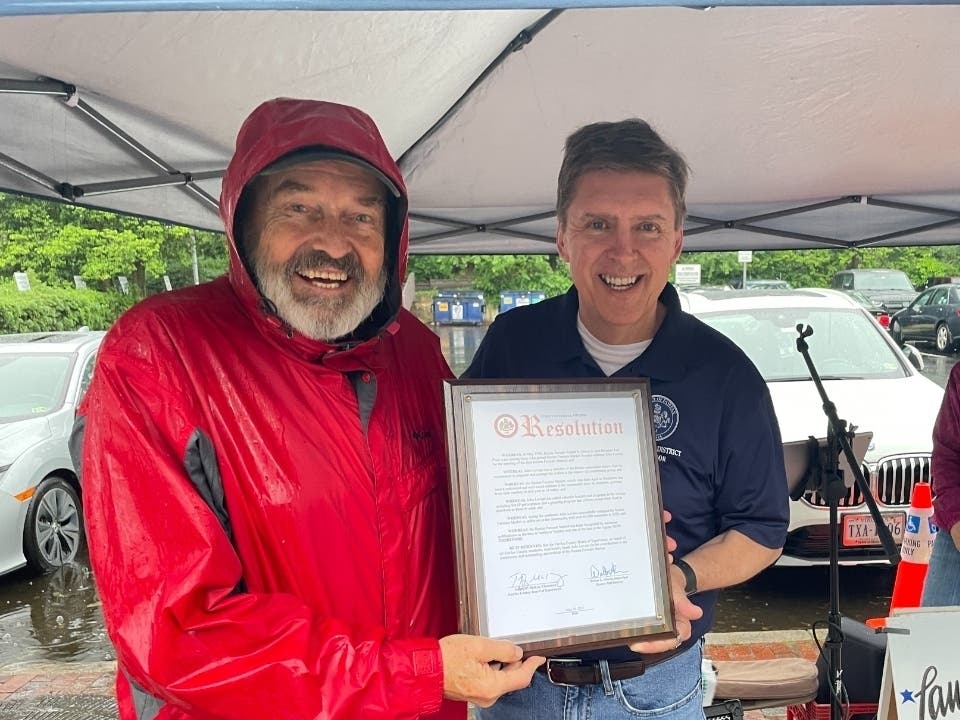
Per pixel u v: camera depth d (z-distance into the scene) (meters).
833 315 5.75
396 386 1.50
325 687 1.13
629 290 1.84
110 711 3.57
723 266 23.20
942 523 2.77
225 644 1.13
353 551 1.33
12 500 5.08
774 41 2.05
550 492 1.40
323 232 1.34
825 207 3.95
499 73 2.34
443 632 1.48
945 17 1.90
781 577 4.95
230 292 1.42
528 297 18.67
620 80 2.34
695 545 1.85
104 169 2.56
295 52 1.86
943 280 23.66
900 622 1.61
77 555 5.63
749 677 2.54
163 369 1.24
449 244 5.20
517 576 1.35
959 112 2.54
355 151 1.31
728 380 1.86
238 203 1.33
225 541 1.19
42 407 5.59
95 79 1.82
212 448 1.25
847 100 2.45
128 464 1.16
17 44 1.58
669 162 1.83
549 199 3.97
